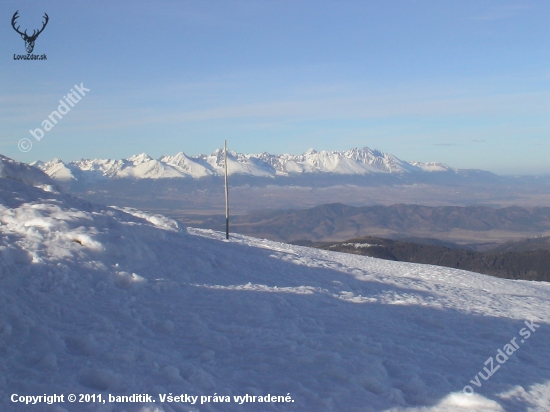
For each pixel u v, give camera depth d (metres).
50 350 5.83
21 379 5.07
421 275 20.42
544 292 20.17
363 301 11.27
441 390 6.21
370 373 6.35
